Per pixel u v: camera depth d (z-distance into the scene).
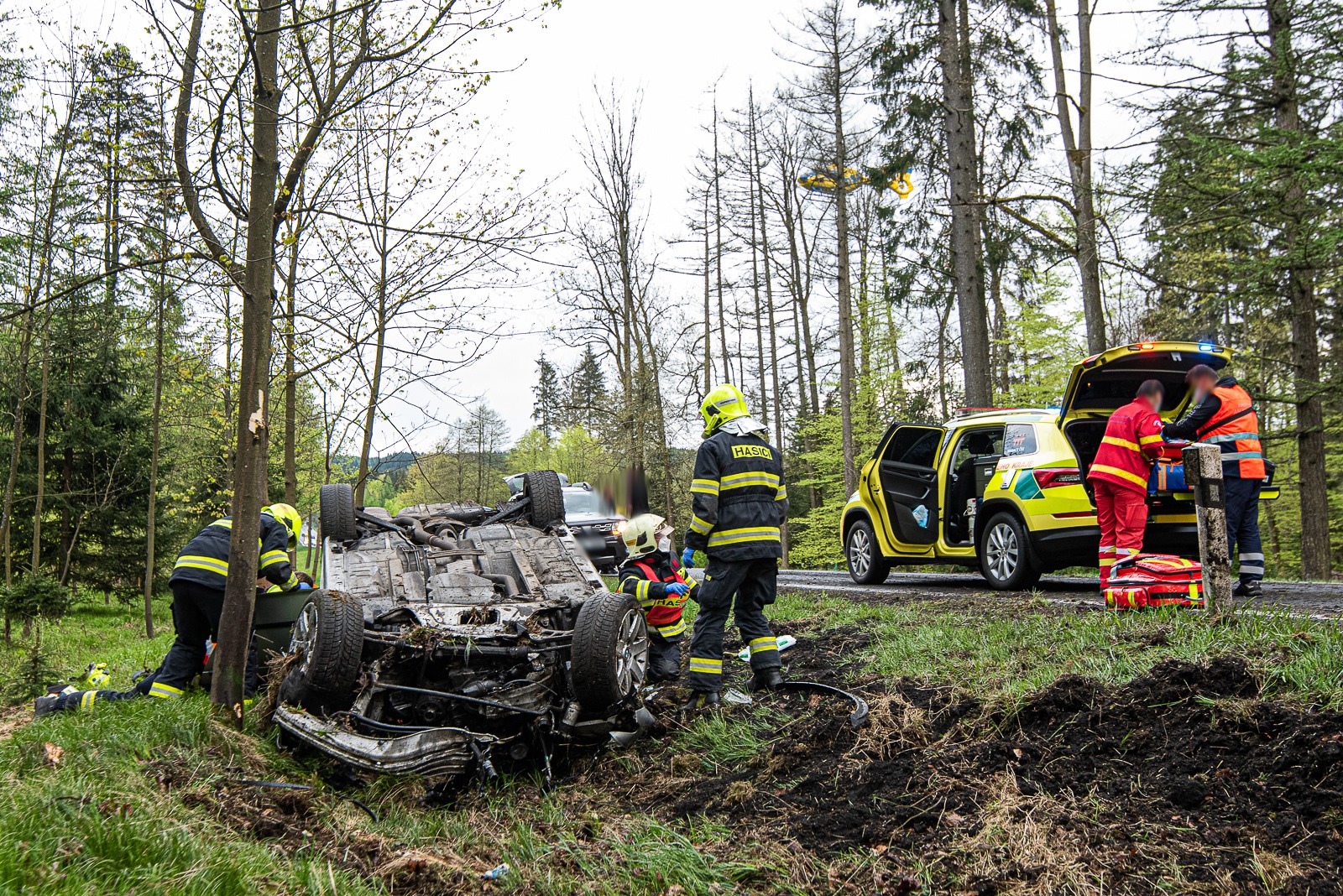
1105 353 7.36
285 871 3.35
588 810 4.59
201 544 6.56
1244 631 4.59
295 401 11.24
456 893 3.61
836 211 24.81
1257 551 7.28
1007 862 3.26
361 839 4.00
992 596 8.11
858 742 4.49
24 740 4.76
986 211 17.72
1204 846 3.14
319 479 20.86
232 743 4.98
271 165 6.12
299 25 5.88
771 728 5.15
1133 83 12.45
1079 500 7.96
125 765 4.28
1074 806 3.52
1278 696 3.77
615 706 5.32
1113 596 5.98
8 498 16.08
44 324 14.81
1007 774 3.83
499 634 5.09
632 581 6.28
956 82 16.00
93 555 21.31
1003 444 9.00
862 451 26.88
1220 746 3.61
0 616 13.52
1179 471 7.21
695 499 5.60
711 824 4.05
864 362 27.30
